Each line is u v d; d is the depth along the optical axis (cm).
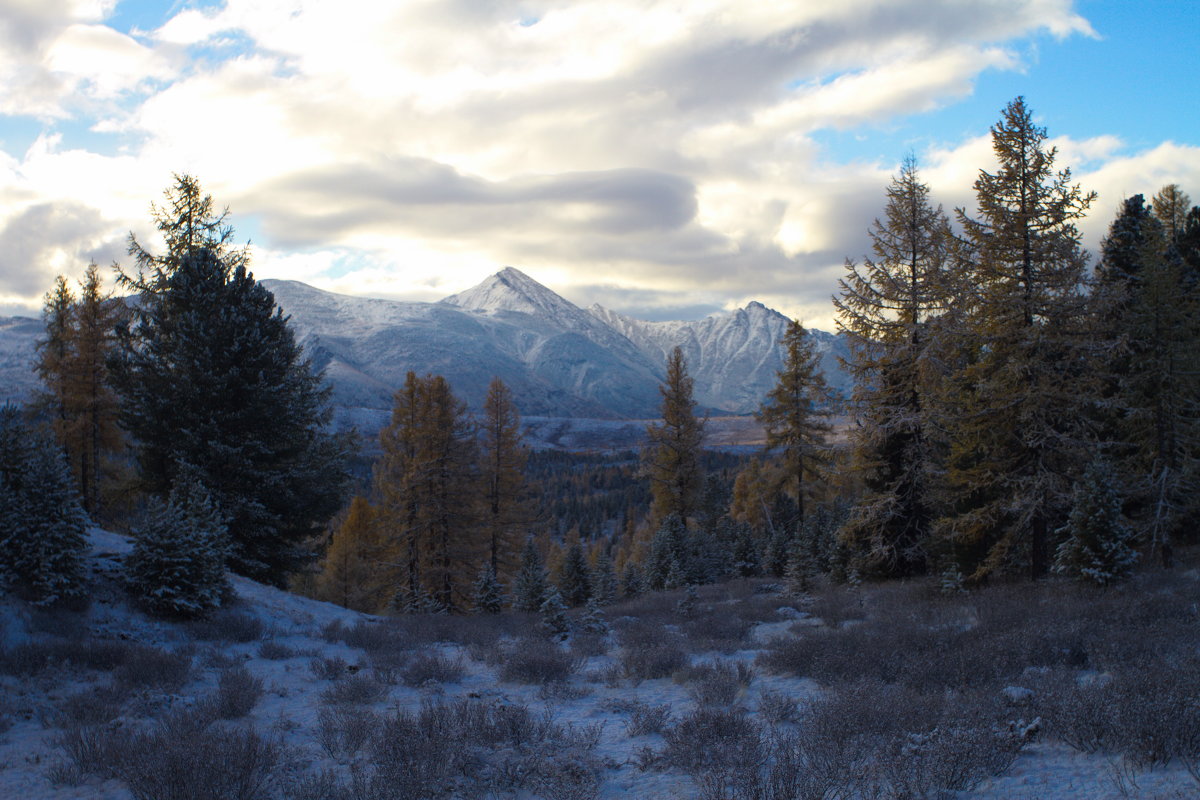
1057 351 2017
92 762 801
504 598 2995
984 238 2061
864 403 2498
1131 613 1312
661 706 1034
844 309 2447
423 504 3503
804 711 952
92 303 3275
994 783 643
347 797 677
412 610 2958
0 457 1560
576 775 745
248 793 690
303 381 3020
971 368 2092
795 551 2675
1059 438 1966
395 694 1225
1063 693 832
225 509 2417
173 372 2573
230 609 1805
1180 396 2177
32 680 1131
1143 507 2403
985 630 1375
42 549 1434
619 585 3634
